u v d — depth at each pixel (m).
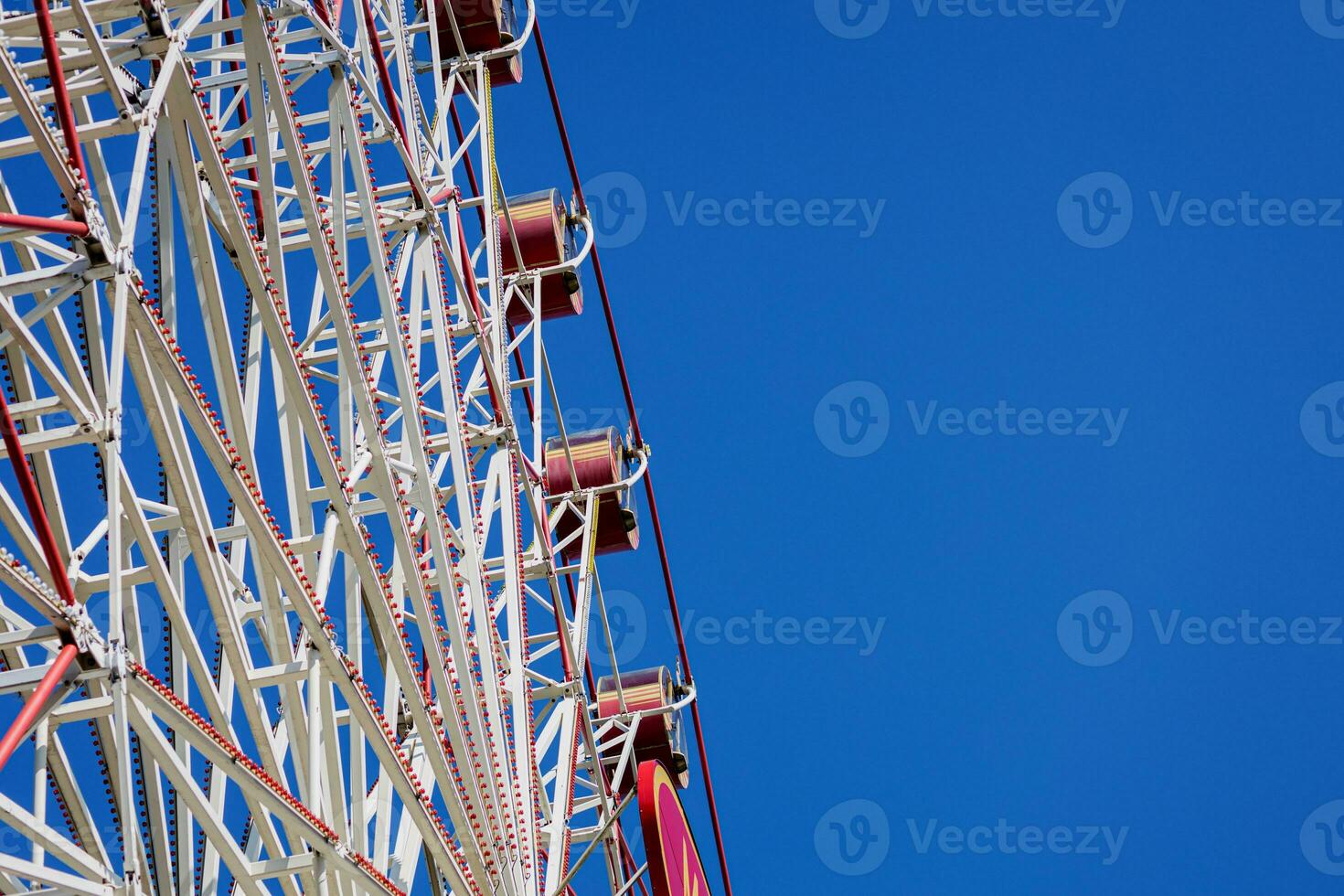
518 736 26.14
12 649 20.14
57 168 16.20
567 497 35.34
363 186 23.81
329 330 26.42
